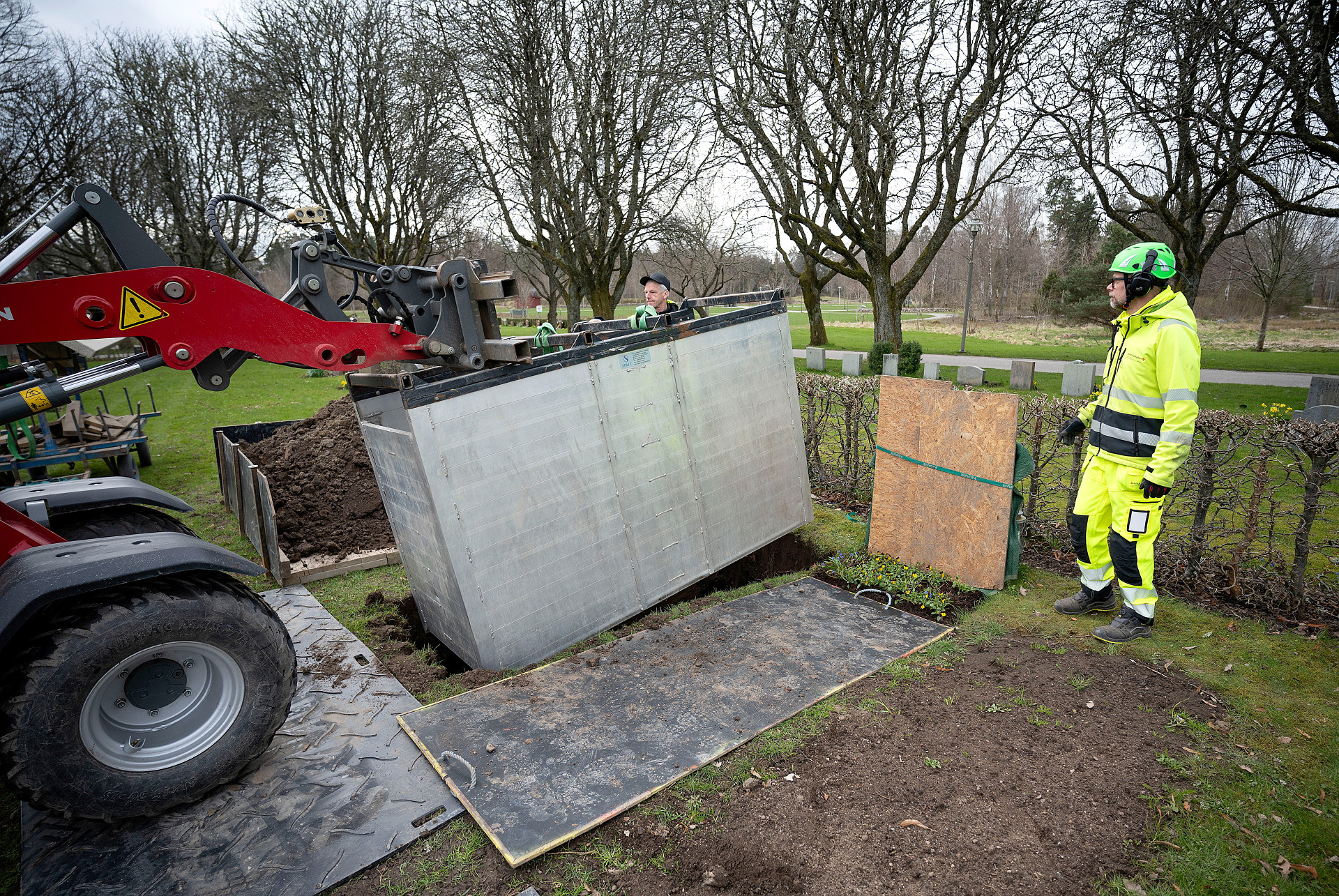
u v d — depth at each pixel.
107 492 3.79
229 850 2.55
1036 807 2.67
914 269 19.12
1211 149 14.41
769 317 5.32
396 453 3.84
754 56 16.30
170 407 15.50
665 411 4.62
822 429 7.45
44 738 2.45
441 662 4.59
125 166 25.17
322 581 5.40
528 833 2.57
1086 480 4.17
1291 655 3.78
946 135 16.78
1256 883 2.31
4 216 22.00
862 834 2.54
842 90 15.72
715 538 5.02
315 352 3.31
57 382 2.81
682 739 3.14
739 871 2.39
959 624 4.32
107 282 2.79
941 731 3.18
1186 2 12.66
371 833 2.62
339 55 21.95
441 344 3.67
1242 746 3.03
